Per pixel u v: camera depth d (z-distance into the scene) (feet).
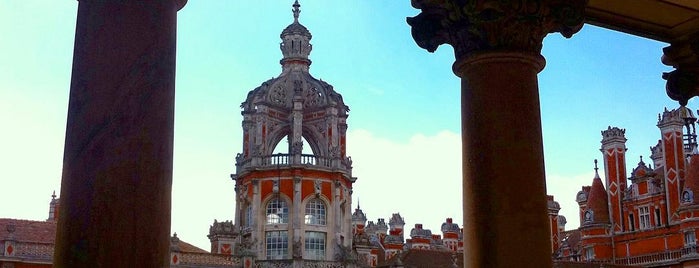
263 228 182.09
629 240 224.12
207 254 168.45
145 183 16.83
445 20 25.52
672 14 30.53
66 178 17.02
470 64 24.40
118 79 17.30
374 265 209.97
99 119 17.01
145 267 16.39
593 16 30.32
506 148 23.36
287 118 196.95
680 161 215.10
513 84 23.86
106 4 17.81
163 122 17.56
